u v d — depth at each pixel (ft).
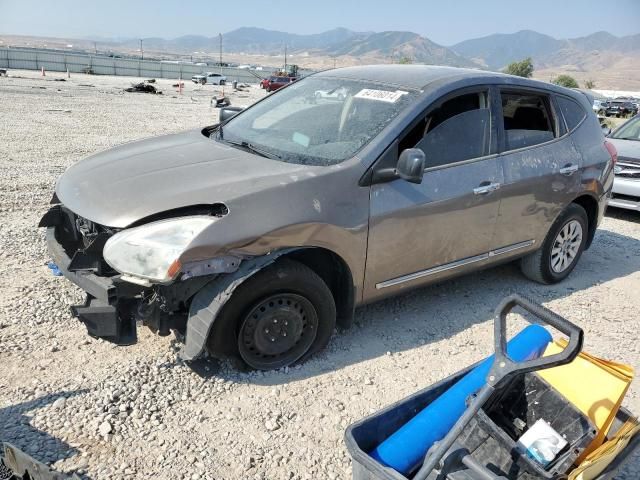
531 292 15.99
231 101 102.94
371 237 11.18
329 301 11.02
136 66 236.63
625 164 24.80
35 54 214.69
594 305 15.48
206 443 9.06
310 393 10.53
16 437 8.73
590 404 8.16
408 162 10.50
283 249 10.10
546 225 15.16
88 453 8.59
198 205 9.71
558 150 14.99
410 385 11.10
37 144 36.40
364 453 7.06
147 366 10.82
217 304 9.59
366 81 13.57
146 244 9.26
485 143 13.26
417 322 13.69
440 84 12.59
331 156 11.44
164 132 46.70
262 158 11.69
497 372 6.42
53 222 12.09
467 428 7.80
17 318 12.21
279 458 8.92
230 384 10.54
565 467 7.52
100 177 11.30
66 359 10.88
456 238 12.80
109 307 9.48
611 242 21.80
